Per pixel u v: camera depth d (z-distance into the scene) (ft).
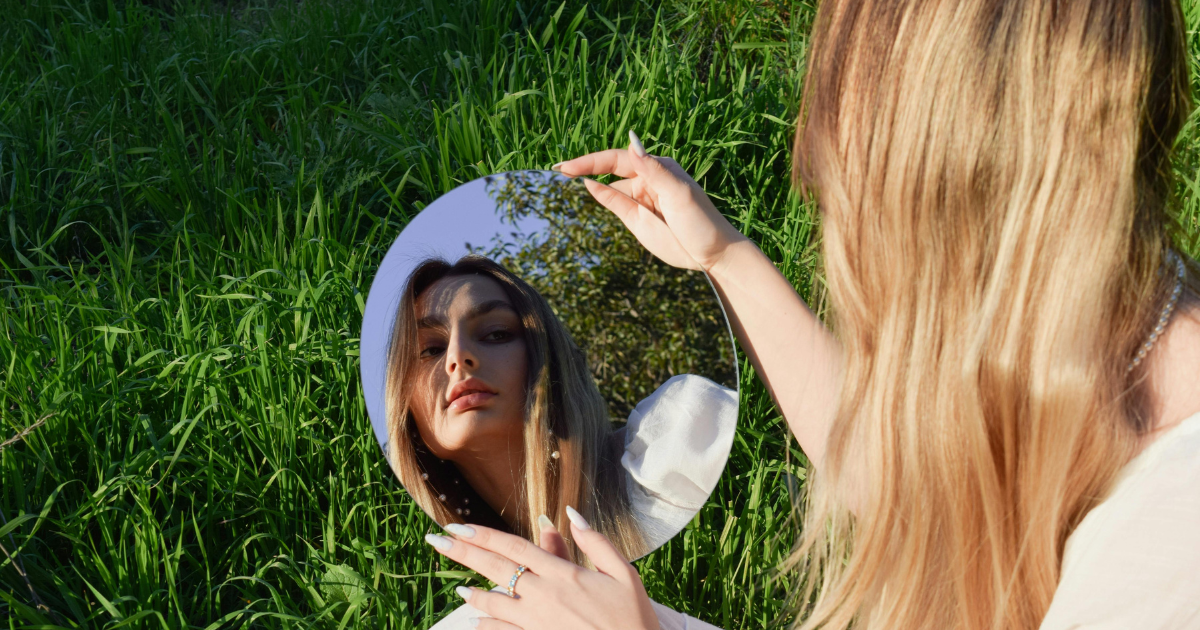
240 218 8.23
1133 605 2.43
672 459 4.56
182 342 6.75
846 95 2.87
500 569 3.68
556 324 4.53
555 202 4.65
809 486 4.60
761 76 10.09
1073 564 2.69
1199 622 2.34
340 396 6.66
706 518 6.18
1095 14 2.44
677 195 4.56
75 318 7.16
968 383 2.79
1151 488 2.52
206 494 6.20
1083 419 2.65
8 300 7.51
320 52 10.30
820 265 4.67
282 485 6.05
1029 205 2.56
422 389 4.47
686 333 4.58
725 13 10.99
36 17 11.09
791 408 4.63
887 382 2.98
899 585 3.28
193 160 9.20
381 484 6.13
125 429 6.43
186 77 9.62
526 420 4.53
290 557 5.68
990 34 2.52
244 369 6.31
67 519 5.71
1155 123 2.63
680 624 4.73
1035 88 2.49
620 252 4.60
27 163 8.59
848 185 2.93
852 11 2.83
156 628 5.38
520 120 8.91
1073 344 2.58
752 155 9.26
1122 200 2.48
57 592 5.59
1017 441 2.84
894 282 2.87
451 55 10.23
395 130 9.10
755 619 5.73
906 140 2.68
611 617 3.57
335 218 7.97
